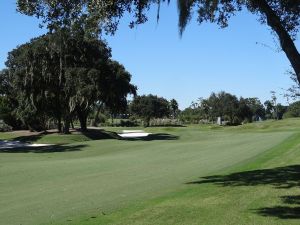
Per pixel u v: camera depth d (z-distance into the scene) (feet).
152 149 110.22
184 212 30.81
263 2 33.99
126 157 89.86
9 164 78.69
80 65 165.27
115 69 173.27
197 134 194.18
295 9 36.99
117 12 35.65
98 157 95.14
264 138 130.11
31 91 169.78
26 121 212.23
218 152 90.27
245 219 28.19
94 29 36.14
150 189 43.88
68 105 174.19
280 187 39.96
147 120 353.72
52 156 103.19
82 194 42.42
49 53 159.43
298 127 195.62
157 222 28.14
